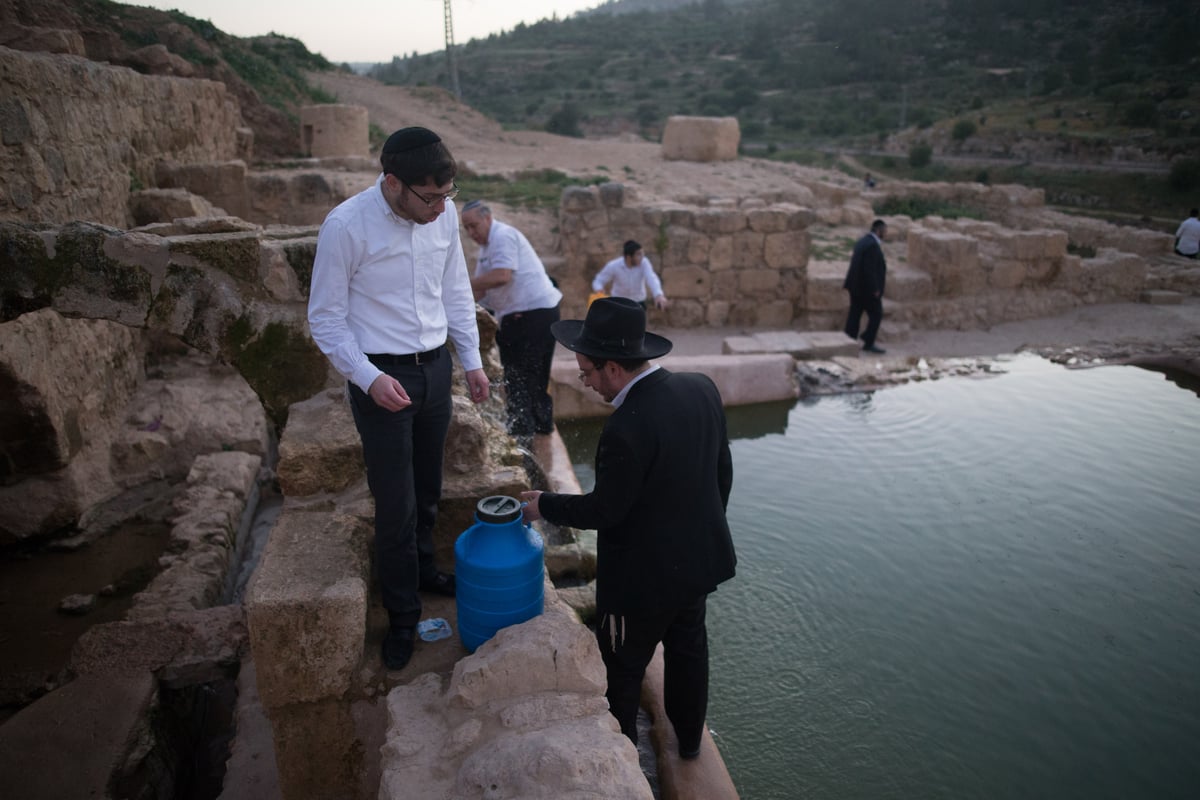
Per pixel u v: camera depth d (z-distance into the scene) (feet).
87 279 12.14
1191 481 23.18
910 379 32.65
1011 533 20.48
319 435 11.78
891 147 221.05
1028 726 14.40
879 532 20.59
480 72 442.50
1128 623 17.11
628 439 8.97
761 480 23.58
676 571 9.41
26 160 18.17
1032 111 211.82
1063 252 44.57
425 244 9.23
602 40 515.09
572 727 7.93
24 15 38.93
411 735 8.11
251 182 30.89
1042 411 29.04
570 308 41.50
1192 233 57.47
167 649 13.19
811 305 41.75
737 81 362.12
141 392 23.90
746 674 15.64
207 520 18.39
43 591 17.38
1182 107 179.83
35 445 18.37
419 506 10.69
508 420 21.52
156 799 11.64
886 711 14.71
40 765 10.88
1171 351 36.55
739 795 12.85
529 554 9.22
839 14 449.06
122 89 25.21
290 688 9.13
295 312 13.08
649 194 50.78
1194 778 13.37
